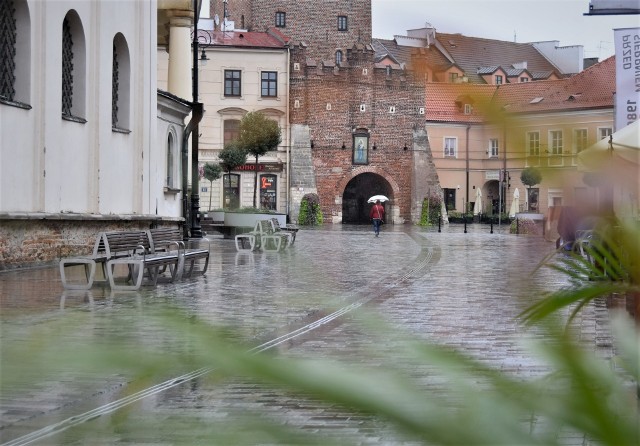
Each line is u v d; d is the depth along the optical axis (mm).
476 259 35750
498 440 1166
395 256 37594
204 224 50875
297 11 109312
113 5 32719
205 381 1261
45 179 27984
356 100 99500
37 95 27500
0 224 25656
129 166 34625
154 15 36156
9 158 26109
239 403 1381
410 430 1150
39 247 27750
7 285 21812
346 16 110188
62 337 1407
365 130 100062
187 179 46531
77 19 30312
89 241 30953
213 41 92312
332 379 1196
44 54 27719
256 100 93688
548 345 1343
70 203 29859
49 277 24188
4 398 8648
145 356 1240
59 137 28938
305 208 95312
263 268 28969
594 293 1458
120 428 2045
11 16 26766
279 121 94750
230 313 15781
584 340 1392
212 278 24953
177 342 1285
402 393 1195
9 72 26797
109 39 32438
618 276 1451
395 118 101188
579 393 1236
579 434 1203
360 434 1224
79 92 30812
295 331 12758
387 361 1316
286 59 94312
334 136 98812
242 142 77938
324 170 98750
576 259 1691
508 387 1248
